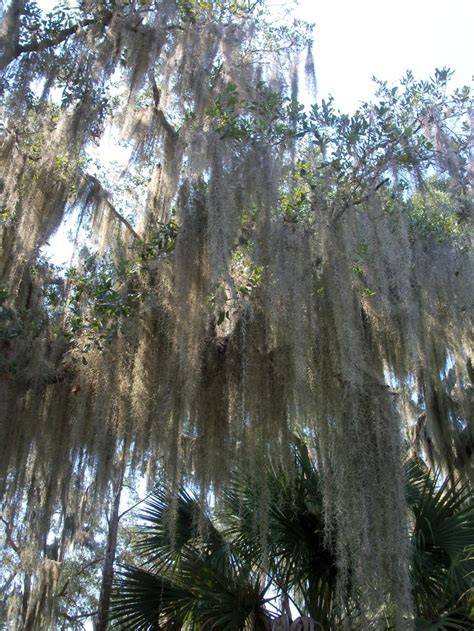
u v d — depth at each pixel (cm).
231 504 571
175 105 592
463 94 511
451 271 502
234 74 574
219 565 553
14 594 900
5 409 484
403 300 445
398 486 409
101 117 591
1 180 581
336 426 425
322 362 439
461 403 641
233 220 450
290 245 444
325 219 448
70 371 514
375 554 391
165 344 485
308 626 473
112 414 494
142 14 613
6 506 566
